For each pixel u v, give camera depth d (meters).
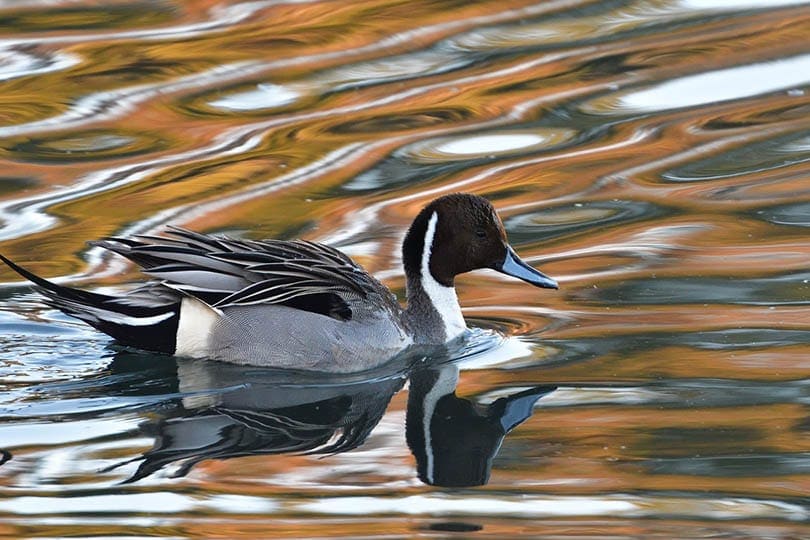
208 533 9.09
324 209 15.38
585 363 12.22
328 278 12.94
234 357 12.73
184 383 12.30
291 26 20.50
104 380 12.30
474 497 9.63
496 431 10.91
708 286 13.64
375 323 12.89
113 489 9.84
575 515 9.30
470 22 20.95
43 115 17.72
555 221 15.28
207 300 12.67
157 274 12.62
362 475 10.16
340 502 9.62
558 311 13.38
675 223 15.17
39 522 9.27
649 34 20.66
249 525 9.21
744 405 11.10
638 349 12.42
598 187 16.09
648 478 9.84
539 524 9.20
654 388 11.54
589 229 15.10
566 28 20.83
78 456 10.56
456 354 12.99
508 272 13.33
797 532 8.98
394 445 10.79
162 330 12.77
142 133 17.30
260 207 15.37
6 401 11.80
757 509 9.32
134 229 14.71
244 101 18.23
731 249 14.49
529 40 20.33
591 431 10.75
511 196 15.84
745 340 12.46
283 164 16.52
